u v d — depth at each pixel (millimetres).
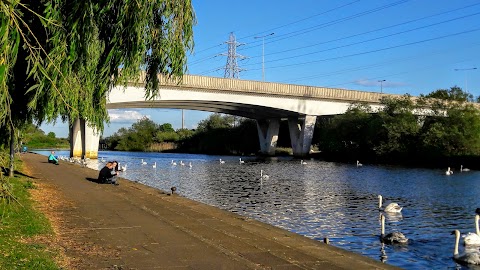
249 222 15141
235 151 109062
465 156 61406
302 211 24484
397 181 42281
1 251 9180
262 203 27547
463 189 35875
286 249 11172
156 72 11320
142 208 17766
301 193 32906
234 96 70000
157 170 55219
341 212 24281
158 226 13852
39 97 9523
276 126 94000
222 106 75500
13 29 6367
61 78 8461
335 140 81875
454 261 14883
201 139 121062
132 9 9492
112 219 14938
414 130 69750
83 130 69062
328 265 9719
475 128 63844
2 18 5910
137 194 22938
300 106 79188
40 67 7254
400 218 22859
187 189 35000
